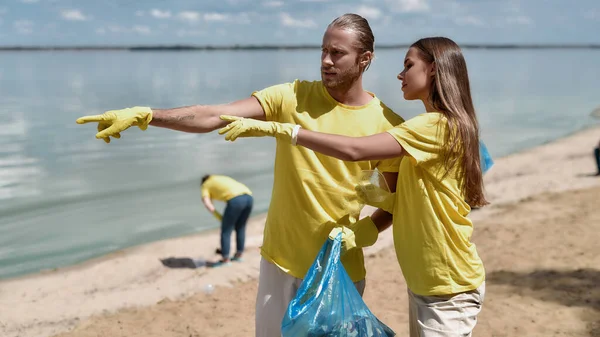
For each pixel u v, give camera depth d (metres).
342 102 3.15
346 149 2.64
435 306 2.85
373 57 3.12
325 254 3.02
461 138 2.79
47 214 10.71
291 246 3.16
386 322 5.54
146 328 5.69
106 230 9.69
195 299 6.48
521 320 5.38
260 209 11.11
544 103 35.88
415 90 2.92
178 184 13.27
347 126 3.11
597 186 11.23
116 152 17.72
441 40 2.90
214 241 8.96
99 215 10.63
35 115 29.64
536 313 5.52
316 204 3.08
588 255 7.15
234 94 46.62
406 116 29.55
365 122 3.12
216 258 8.09
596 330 5.09
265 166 15.48
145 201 11.73
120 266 7.79
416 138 2.73
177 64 183.12
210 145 19.03
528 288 6.18
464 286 2.85
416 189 2.83
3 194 12.21
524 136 21.34
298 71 107.88
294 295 3.20
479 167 2.88
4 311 6.26
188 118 2.88
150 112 2.74
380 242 8.38
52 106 35.38
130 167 15.25
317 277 2.98
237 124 2.61
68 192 12.45
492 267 7.00
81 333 5.62
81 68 135.12
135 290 6.86
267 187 12.99
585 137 20.38
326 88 3.14
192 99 41.34
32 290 6.94
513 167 14.62
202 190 7.79
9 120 27.20
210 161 16.17
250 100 3.13
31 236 9.34
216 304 6.30
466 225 2.90
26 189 12.70
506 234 8.30
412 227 2.87
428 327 2.85
